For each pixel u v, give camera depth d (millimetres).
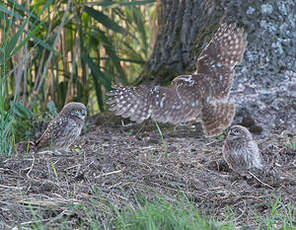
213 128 5773
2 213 7391
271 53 13047
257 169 10008
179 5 14320
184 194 8586
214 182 9406
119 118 13539
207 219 7805
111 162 9586
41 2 14781
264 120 12586
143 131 12914
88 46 15961
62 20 13648
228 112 5852
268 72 12984
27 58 12914
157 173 9391
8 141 10219
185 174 9602
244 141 10008
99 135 12781
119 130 13164
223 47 6035
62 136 11117
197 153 11078
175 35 14320
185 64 14094
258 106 12680
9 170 8773
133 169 9484
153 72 14477
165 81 14156
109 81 15516
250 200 8562
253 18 13086
